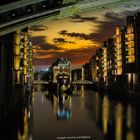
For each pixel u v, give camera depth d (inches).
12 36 2028.8
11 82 1910.7
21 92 2898.6
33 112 1732.3
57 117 1499.8
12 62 2064.5
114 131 1057.5
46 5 985.5
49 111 1813.5
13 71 2154.3
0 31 1085.1
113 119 1407.5
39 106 2196.1
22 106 2124.8
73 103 2503.7
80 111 1818.4
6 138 901.8
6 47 1678.2
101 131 1063.6
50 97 3427.7
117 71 4323.3
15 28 1107.9
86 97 3368.6
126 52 3678.6
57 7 1008.9
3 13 946.1
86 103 2484.0
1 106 1227.2
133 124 1230.9
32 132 1022.4
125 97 3137.3
